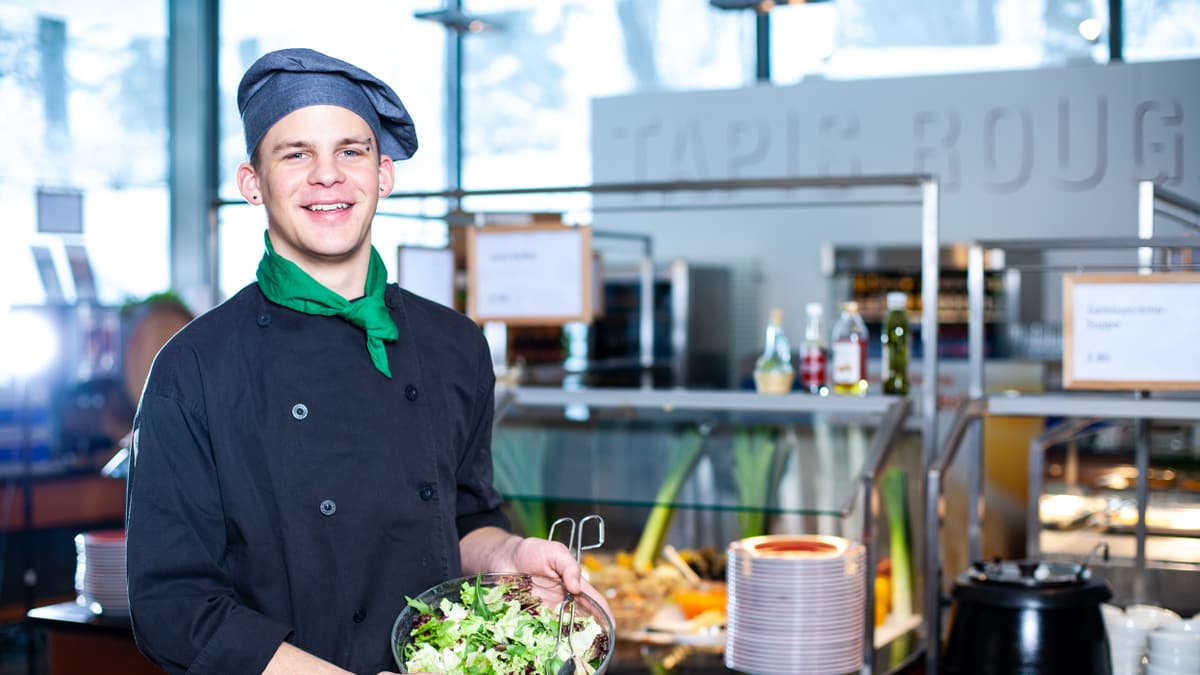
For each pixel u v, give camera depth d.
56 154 6.76
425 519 1.57
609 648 1.41
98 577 2.74
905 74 6.86
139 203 7.21
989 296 6.76
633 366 6.80
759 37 7.24
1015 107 6.60
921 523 2.92
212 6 7.68
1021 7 6.75
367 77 1.51
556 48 7.68
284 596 1.51
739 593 2.47
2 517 5.84
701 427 3.10
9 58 6.57
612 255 7.48
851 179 3.03
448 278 3.79
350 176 1.48
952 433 2.72
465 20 6.57
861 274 7.05
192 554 1.45
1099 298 2.76
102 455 6.17
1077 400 2.76
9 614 5.80
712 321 7.25
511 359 6.94
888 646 2.64
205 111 7.58
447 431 1.65
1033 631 2.24
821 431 2.95
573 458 2.98
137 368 6.00
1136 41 6.57
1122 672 2.37
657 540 2.77
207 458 1.49
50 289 6.44
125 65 7.16
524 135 7.75
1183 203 4.13
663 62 7.46
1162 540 3.30
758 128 7.12
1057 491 4.43
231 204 3.78
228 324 1.53
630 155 7.43
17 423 6.42
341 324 1.55
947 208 6.74
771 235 7.12
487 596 1.46
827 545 2.53
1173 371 2.72
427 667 1.35
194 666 1.42
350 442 1.53
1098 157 6.46
